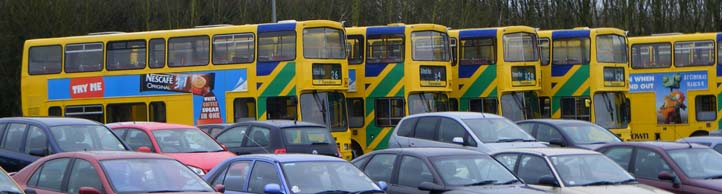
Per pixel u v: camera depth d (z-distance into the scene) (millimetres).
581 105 51375
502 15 90062
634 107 56875
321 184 21141
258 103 45719
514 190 22328
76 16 73062
